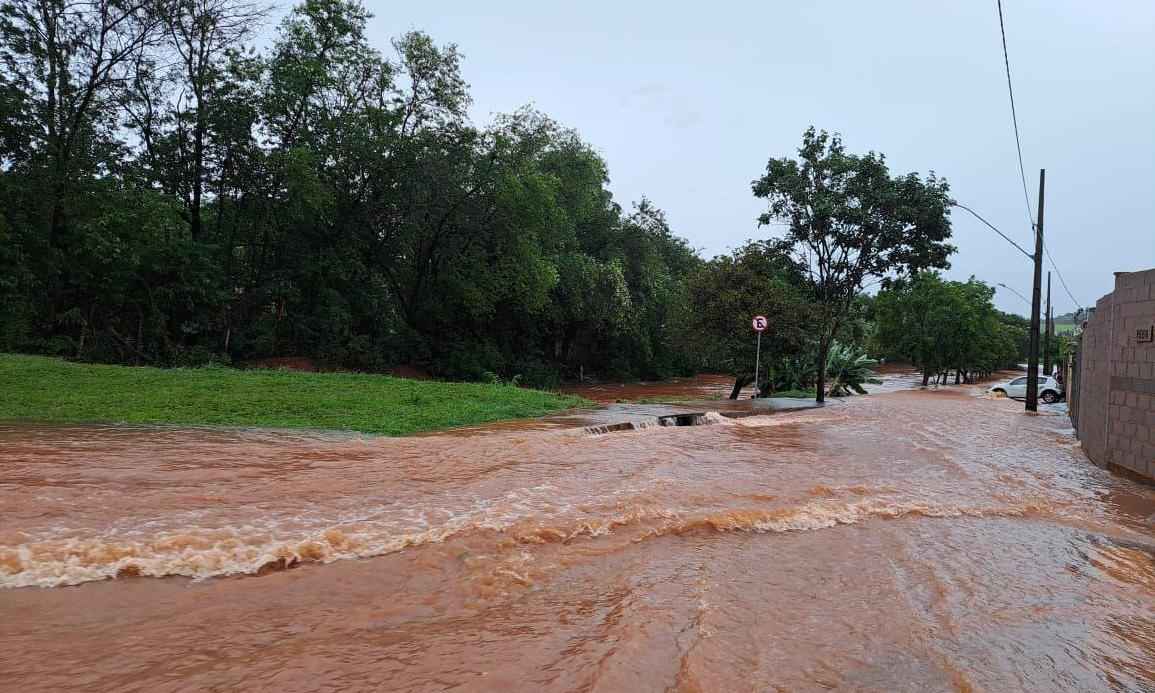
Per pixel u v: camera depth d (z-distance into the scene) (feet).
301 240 84.17
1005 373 264.52
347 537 15.06
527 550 14.88
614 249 126.41
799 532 17.44
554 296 111.34
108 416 33.47
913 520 19.20
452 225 91.56
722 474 24.36
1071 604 13.01
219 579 12.50
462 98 86.79
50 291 65.36
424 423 35.83
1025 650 10.80
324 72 76.74
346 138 79.41
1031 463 31.32
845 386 91.09
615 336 126.31
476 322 103.60
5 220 59.72
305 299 84.38
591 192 110.83
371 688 8.59
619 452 28.30
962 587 13.69
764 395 79.56
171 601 11.41
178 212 70.69
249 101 75.51
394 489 20.03
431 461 24.79
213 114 74.33
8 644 9.60
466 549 14.67
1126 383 28.68
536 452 27.48
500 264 92.02
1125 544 17.69
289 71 74.74
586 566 14.05
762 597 12.60
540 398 49.83
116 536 14.44
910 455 31.17
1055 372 127.65
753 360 72.84
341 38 81.97
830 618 11.70
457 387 51.13
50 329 65.16
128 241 65.72
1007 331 211.20
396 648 9.88
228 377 47.62
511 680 8.90
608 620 11.18
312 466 22.98
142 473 20.61
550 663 9.47
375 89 84.33
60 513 15.96
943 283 136.67
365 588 12.32
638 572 13.78
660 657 9.78
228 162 77.46
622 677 9.04
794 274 69.10
